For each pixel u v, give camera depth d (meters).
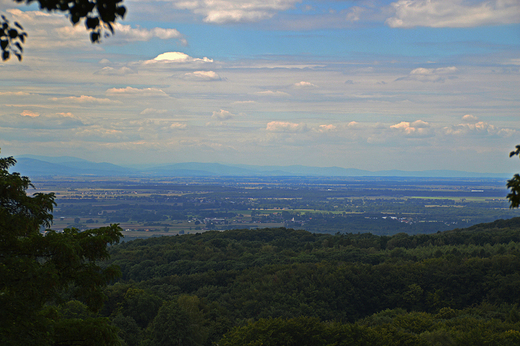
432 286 84.06
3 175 21.47
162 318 59.66
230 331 61.84
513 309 67.50
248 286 84.25
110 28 8.88
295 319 58.09
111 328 22.23
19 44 9.72
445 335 55.03
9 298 18.84
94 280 21.67
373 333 54.97
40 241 21.09
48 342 19.98
